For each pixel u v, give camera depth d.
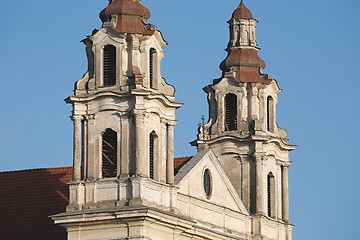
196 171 154.00
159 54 147.88
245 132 165.62
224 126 166.50
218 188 157.75
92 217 142.50
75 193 144.50
